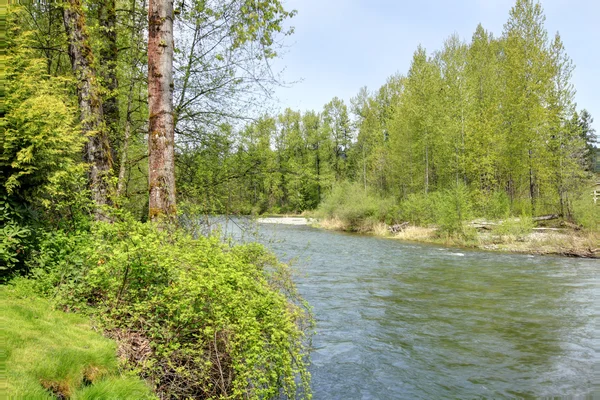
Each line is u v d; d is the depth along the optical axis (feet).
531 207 99.14
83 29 27.17
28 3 30.37
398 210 116.57
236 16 29.78
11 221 18.26
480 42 147.13
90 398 11.48
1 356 11.26
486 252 71.41
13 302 15.39
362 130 173.88
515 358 24.44
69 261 18.74
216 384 14.98
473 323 30.91
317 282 44.96
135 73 33.45
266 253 21.48
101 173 24.41
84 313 17.16
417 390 20.38
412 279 47.01
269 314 15.80
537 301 37.42
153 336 15.10
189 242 19.39
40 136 18.13
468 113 99.19
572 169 89.45
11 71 19.49
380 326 30.04
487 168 95.66
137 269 16.80
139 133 35.96
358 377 21.62
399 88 171.94
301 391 19.53
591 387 20.63
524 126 94.73
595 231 80.28
